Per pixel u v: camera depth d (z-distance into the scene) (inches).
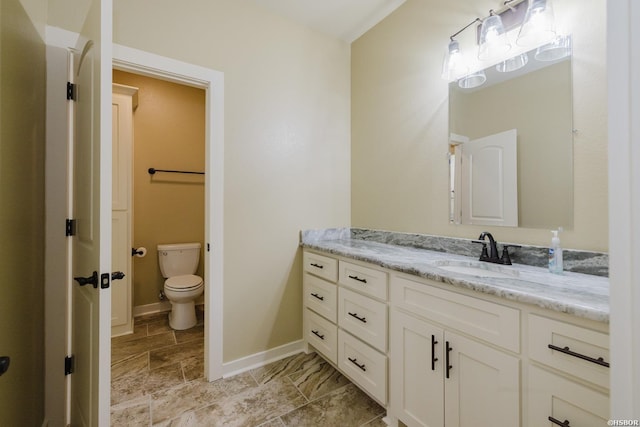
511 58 58.9
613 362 17.2
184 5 69.2
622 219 16.7
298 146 87.7
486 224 63.4
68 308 55.6
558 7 52.7
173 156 122.0
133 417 59.6
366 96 93.6
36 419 50.4
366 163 93.4
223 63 74.3
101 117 40.0
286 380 73.3
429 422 49.6
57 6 55.1
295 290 87.8
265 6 81.1
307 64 89.6
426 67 75.5
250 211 79.2
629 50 16.4
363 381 63.6
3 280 38.0
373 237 89.9
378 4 81.5
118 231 98.0
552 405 35.2
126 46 62.4
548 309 34.8
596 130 48.6
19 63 43.1
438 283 47.9
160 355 85.1
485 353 41.7
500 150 61.0
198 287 103.3
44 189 54.1
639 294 16.0
